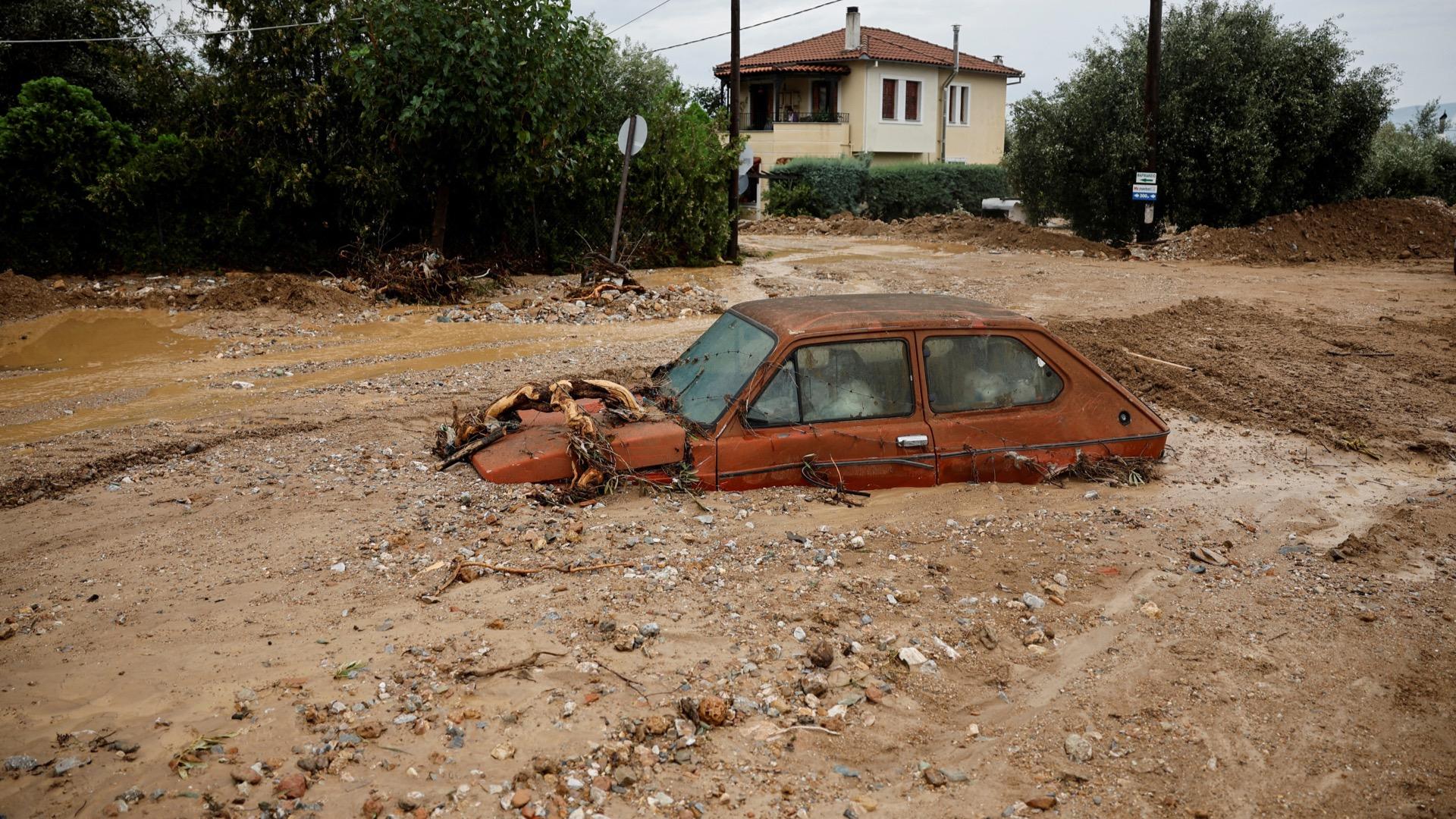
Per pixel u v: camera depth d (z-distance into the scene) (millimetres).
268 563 5188
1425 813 3414
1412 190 32312
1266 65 26219
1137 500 6453
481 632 4414
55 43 21656
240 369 11367
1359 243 25203
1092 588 5086
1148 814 3422
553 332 13875
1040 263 23047
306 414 8750
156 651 4262
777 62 46750
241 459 7320
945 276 20203
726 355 6547
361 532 5555
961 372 6480
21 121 17344
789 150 46406
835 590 4902
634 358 11625
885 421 6305
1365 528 6152
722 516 5742
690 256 22688
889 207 41594
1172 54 26672
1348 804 3480
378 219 19172
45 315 14875
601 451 5934
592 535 5441
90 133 18047
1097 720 3975
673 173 21859
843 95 46594
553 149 19266
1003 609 4824
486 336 13578
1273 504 6562
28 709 3814
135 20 22359
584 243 21219
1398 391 9938
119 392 10156
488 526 5578
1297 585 5195
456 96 17969
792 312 6574
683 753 3633
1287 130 26219
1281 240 25000
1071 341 11656
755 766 3604
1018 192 30797
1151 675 4305
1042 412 6613
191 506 6199
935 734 3859
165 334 13734
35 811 3225
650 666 4180
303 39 18391
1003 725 3934
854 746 3748
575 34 19328
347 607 4672
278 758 3521
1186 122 26484
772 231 34500
